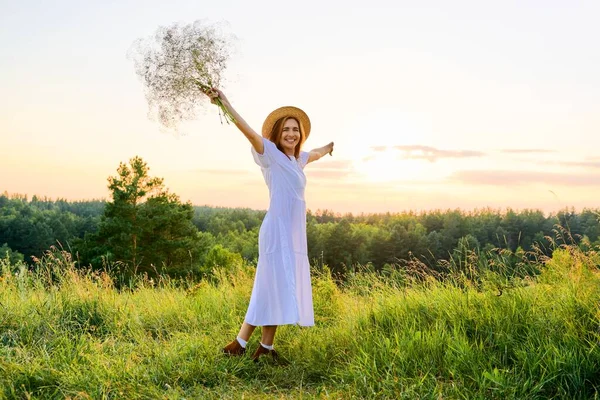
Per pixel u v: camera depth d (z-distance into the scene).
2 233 109.25
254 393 4.22
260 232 5.01
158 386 4.14
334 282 7.33
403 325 5.04
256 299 4.89
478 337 4.74
